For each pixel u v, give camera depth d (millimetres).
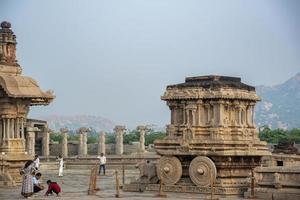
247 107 30219
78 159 61844
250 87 30594
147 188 30219
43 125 73062
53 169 58000
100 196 28156
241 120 29734
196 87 29609
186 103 29797
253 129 30219
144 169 30625
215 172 27859
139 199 26328
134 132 102875
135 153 64875
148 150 74812
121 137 71625
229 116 29438
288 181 25844
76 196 28547
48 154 73500
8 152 36750
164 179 29359
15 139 37250
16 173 36625
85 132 72250
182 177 29406
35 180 30266
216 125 28812
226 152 27875
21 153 37312
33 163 30469
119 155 64938
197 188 28172
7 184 35406
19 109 37312
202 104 29422
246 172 29062
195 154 28453
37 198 28203
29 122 66312
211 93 29000
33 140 66375
